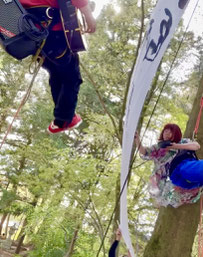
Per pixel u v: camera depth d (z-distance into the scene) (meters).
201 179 3.85
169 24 2.63
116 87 12.43
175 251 4.69
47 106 16.14
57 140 15.83
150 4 10.82
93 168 11.76
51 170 11.93
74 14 2.50
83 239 13.47
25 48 2.43
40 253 13.98
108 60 11.82
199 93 5.20
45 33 2.37
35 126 16.12
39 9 2.47
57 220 13.05
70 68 2.70
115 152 12.79
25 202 16.36
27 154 13.57
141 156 4.21
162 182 4.24
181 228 4.70
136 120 2.50
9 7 2.33
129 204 11.84
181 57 10.95
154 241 4.85
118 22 11.43
